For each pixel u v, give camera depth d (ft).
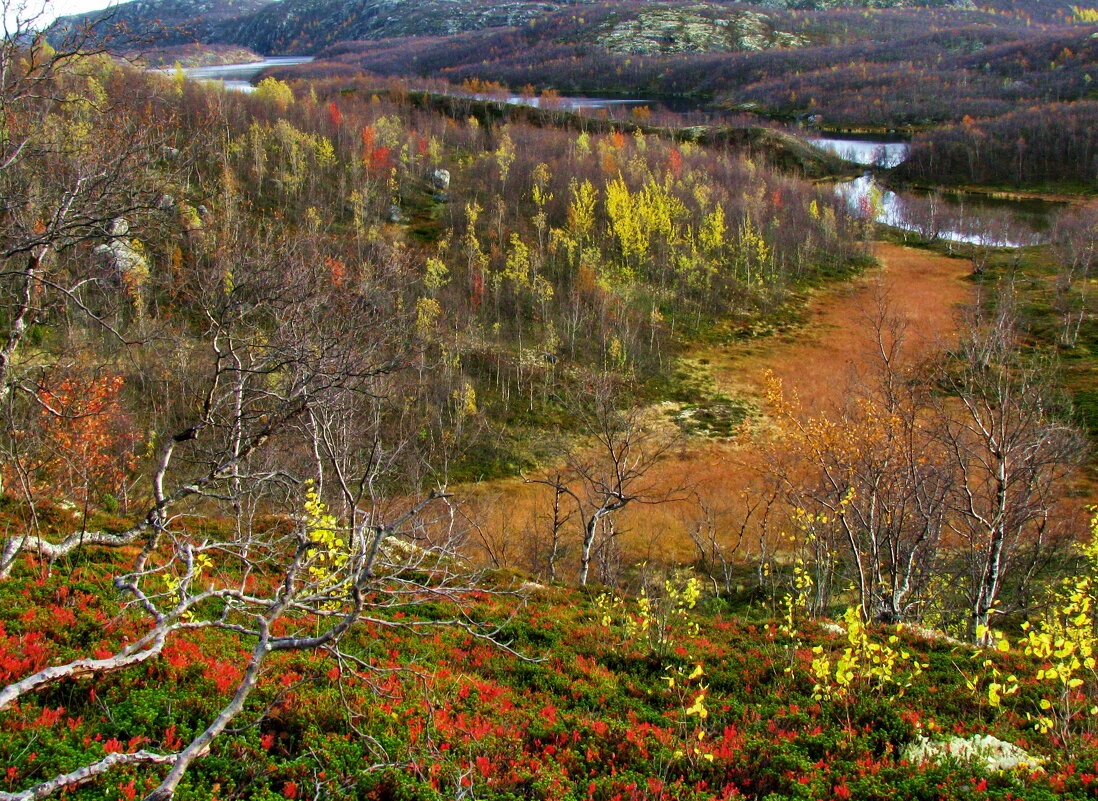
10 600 37.55
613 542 111.55
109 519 60.44
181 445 98.43
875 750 33.01
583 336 220.64
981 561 78.54
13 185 38.17
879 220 386.32
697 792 28.35
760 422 180.75
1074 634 32.60
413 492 98.84
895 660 47.09
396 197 290.56
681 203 297.12
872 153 523.70
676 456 164.35
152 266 100.12
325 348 42.14
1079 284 250.16
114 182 39.70
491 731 33.06
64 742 25.75
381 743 29.76
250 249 51.90
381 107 418.51
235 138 273.33
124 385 100.99
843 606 84.17
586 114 529.86
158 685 31.71
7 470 58.18
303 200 250.57
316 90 486.79
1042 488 77.97
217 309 44.11
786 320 245.65
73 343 76.74
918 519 77.71
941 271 290.76
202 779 25.22
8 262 39.93
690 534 126.31
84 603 39.34
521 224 280.92
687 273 256.52
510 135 385.29
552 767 30.09
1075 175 422.82
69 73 38.99
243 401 46.50
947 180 452.76
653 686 43.91
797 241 301.63
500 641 50.75
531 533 125.59
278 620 44.19
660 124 528.22
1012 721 36.50
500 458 162.20
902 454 72.74
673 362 214.28
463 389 171.22
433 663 43.73
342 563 33.04
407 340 55.42
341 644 43.19
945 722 36.14
